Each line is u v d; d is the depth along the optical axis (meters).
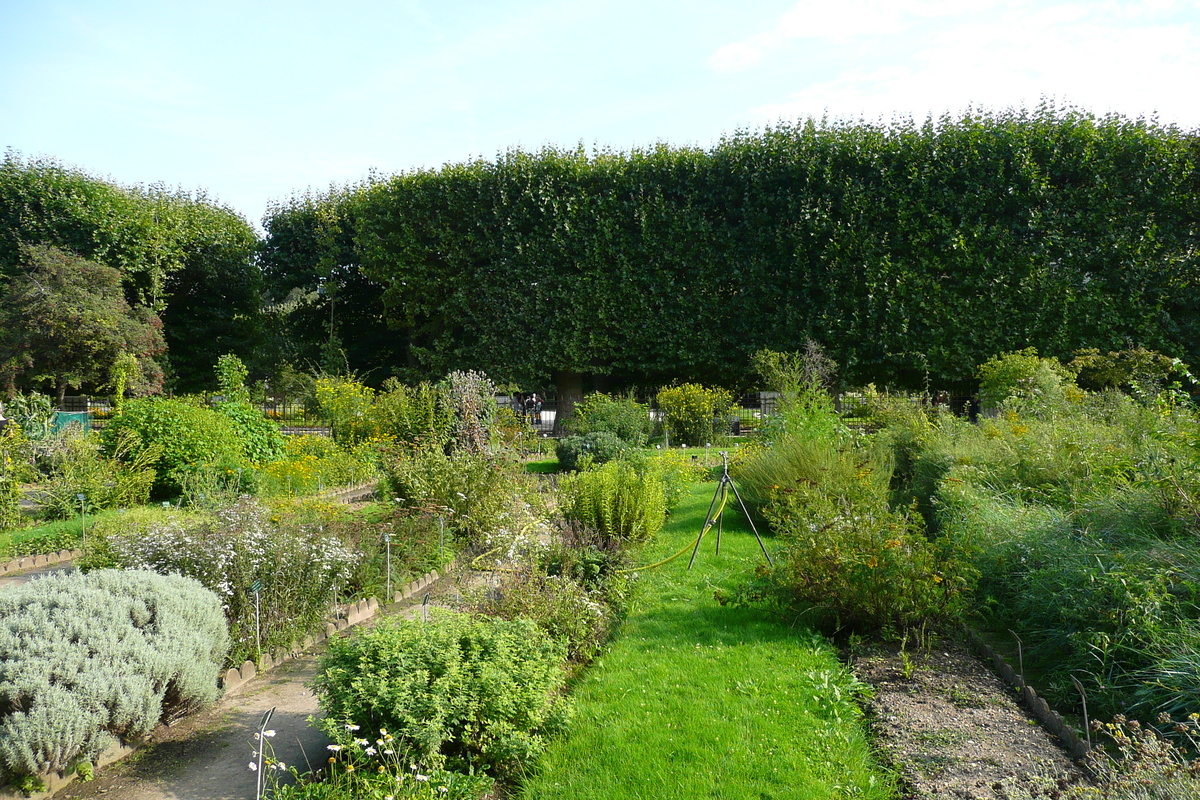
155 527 5.75
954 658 4.75
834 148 18.78
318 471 11.71
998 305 17.80
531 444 16.72
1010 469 7.23
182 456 10.77
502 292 20.84
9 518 9.27
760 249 19.42
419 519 7.63
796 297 19.06
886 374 19.17
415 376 22.89
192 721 4.35
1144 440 6.43
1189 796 2.72
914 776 3.36
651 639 5.21
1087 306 17.44
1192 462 5.14
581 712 4.11
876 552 5.01
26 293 20.92
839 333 18.55
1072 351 17.33
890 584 4.93
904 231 18.25
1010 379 14.70
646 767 3.49
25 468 10.14
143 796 3.53
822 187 18.84
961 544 5.24
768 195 19.33
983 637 5.04
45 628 3.74
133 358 21.91
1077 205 17.75
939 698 4.16
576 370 20.70
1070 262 17.67
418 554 7.26
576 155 21.09
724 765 3.48
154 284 24.64
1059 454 7.01
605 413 16.14
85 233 22.78
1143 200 17.53
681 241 19.84
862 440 10.36
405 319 23.62
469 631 4.07
